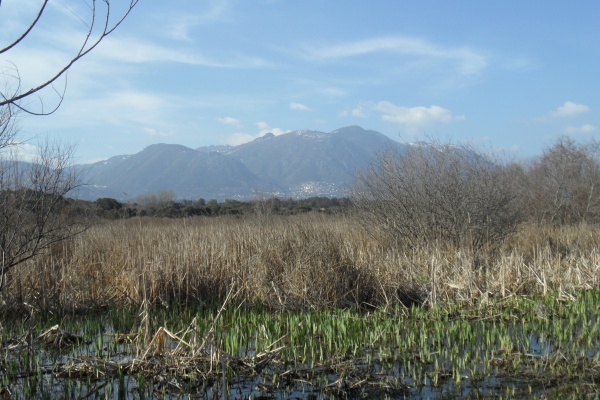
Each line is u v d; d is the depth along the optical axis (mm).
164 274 11953
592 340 8812
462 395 6727
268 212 25938
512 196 17609
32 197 10695
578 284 13094
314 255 12141
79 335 9164
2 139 8992
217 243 13969
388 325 9469
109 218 30703
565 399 6559
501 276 12555
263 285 11906
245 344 8711
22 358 7949
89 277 12195
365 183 18203
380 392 6863
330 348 8234
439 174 17062
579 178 30422
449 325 9875
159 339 7746
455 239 16375
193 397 6715
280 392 6875
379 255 14219
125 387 6977
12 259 10094
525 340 8906
